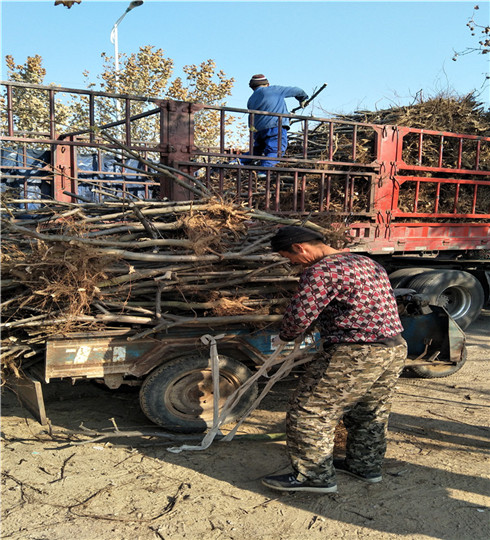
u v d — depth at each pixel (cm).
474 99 730
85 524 260
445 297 671
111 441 361
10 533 250
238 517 271
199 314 380
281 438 367
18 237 377
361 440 306
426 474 322
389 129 580
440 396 472
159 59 1900
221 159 828
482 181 662
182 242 354
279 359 367
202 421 375
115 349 341
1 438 356
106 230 362
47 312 325
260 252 387
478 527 267
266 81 688
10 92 422
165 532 256
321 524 267
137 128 1622
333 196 586
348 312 269
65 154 686
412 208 620
